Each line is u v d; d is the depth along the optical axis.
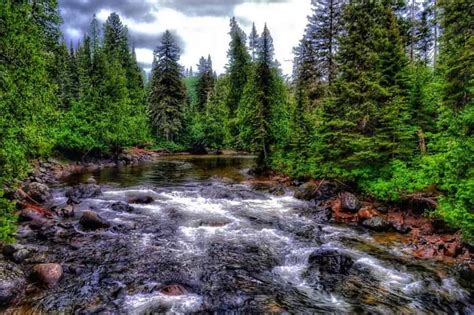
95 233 12.91
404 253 11.52
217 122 54.75
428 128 18.59
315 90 29.48
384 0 27.00
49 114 17.56
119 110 38.31
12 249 10.17
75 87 40.38
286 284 9.27
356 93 18.30
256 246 12.15
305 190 20.28
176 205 18.12
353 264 10.56
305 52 32.75
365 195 18.05
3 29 10.59
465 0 16.03
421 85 19.09
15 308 7.57
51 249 11.12
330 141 20.17
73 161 33.94
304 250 11.80
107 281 9.07
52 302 7.87
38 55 13.17
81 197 19.02
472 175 11.12
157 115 51.66
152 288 8.77
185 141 54.75
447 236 12.35
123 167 34.38
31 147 13.05
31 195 17.36
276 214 16.70
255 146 29.44
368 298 8.54
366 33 19.95
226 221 15.00
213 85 66.62
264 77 28.73
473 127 11.40
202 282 9.25
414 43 38.09
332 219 15.83
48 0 18.41
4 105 10.18
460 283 9.34
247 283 9.27
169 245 12.02
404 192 15.54
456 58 15.30
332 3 28.34
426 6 38.34
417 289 9.00
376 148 17.48
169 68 51.34
